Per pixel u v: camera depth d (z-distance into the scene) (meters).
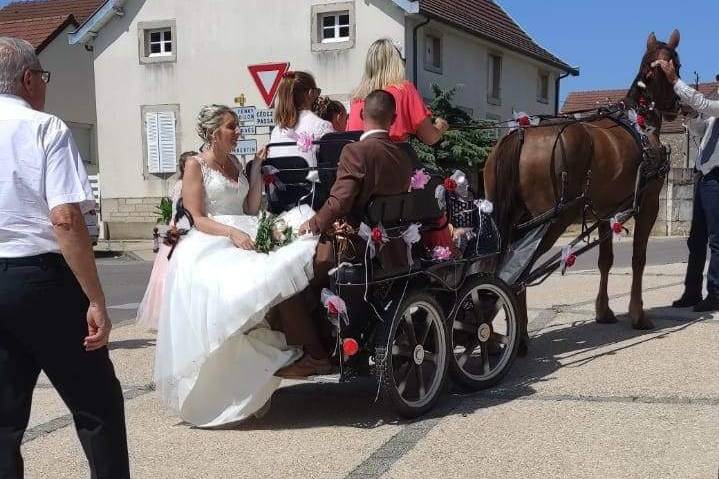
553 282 10.40
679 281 9.87
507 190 5.92
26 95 3.23
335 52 20.78
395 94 5.27
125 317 9.52
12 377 3.21
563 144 5.82
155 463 4.25
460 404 5.10
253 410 4.73
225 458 4.30
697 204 7.67
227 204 5.05
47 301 3.11
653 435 4.34
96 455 3.29
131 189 23.42
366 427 4.74
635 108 6.88
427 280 4.90
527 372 5.77
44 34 26.16
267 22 21.44
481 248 5.44
